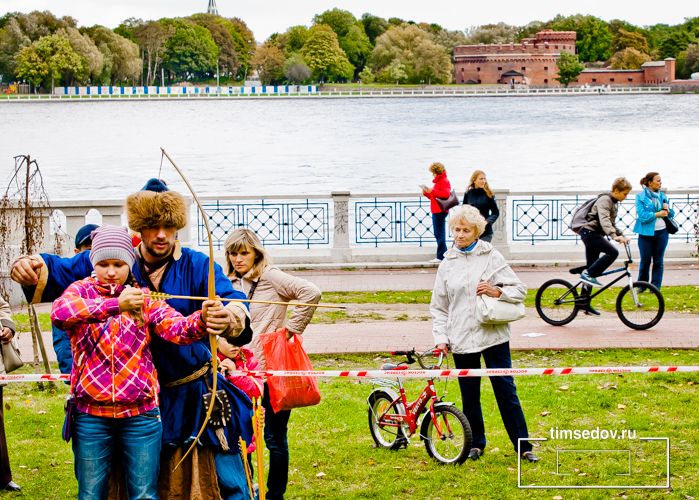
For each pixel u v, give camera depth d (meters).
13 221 13.35
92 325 4.50
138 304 4.43
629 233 20.78
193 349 4.75
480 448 7.16
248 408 4.97
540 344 10.84
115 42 193.75
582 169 48.88
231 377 5.52
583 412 8.25
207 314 4.47
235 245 6.14
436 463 7.12
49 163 55.69
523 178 44.56
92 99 178.00
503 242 17.27
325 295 14.46
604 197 11.86
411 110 139.00
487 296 6.84
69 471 7.05
